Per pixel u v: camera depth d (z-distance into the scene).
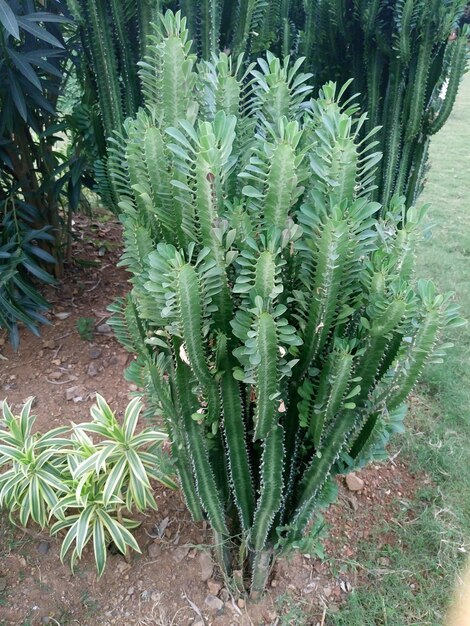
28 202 2.76
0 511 1.85
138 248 1.13
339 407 1.08
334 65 2.72
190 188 0.97
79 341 2.58
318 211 0.98
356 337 1.12
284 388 1.15
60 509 1.64
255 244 0.97
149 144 1.02
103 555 1.59
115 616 1.60
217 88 1.13
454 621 1.62
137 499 1.62
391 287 0.98
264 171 1.01
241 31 2.21
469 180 4.90
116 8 2.07
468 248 3.67
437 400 2.45
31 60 2.04
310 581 1.70
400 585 1.70
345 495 1.97
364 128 2.62
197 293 0.96
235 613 1.60
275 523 1.38
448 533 1.87
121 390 2.32
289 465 1.29
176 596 1.64
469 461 2.14
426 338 0.97
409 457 2.16
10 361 2.48
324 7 2.53
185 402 1.16
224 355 1.10
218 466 1.38
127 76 2.25
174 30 1.12
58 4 2.33
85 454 1.68
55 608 1.62
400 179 2.59
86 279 3.03
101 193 2.44
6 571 1.70
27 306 2.49
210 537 1.77
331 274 0.97
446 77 2.41
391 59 2.39
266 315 0.93
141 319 1.27
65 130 2.56
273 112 1.13
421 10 2.18
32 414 2.20
